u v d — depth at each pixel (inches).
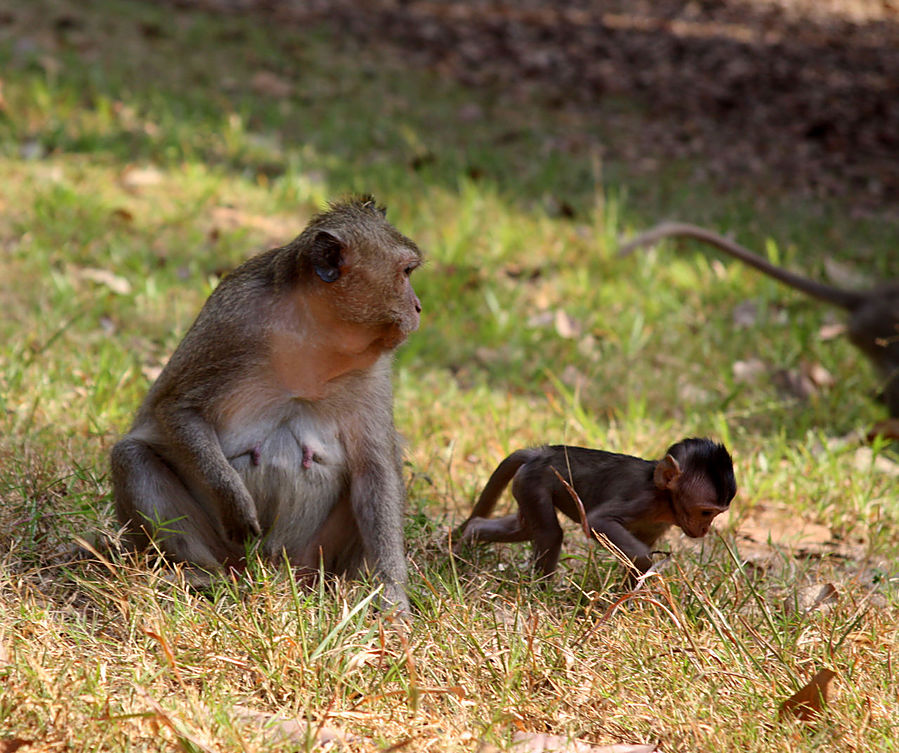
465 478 405.1
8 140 681.0
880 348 537.6
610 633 276.5
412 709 236.4
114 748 214.2
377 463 306.3
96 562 294.4
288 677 246.5
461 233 652.7
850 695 252.8
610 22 1365.7
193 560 299.3
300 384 293.3
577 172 819.4
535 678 258.8
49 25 897.5
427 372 512.1
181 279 566.3
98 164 674.8
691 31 1363.2
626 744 238.5
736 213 783.1
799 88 1173.1
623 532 314.7
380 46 1099.9
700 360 552.7
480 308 587.2
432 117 903.7
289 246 292.2
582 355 542.9
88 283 538.3
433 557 339.6
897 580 329.4
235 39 993.5
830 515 405.1
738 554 331.3
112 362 453.7
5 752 209.2
